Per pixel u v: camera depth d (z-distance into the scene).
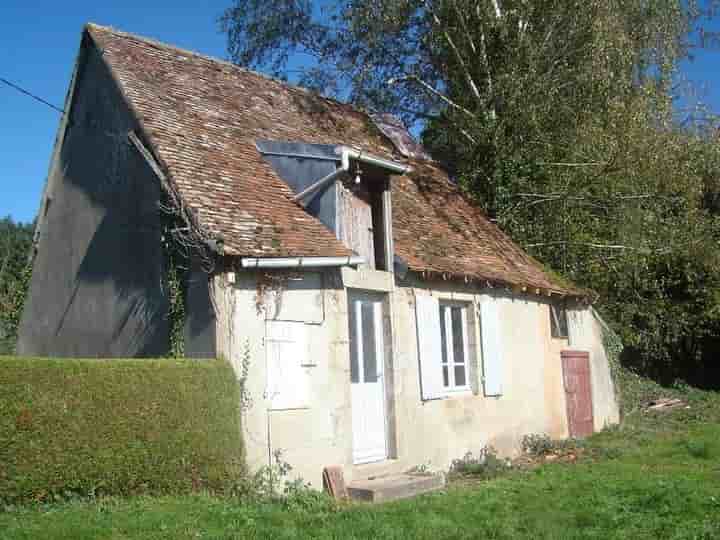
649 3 17.36
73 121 12.98
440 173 18.78
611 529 7.21
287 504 8.25
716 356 23.48
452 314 13.55
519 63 17.83
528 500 8.55
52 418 7.37
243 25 21.39
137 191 11.06
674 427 16.92
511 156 17.92
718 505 7.89
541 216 17.84
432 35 18.81
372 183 12.09
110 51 12.56
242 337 9.12
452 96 19.66
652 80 17.27
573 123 17.55
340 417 10.20
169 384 8.25
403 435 11.52
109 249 11.56
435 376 12.40
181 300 9.68
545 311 16.05
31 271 13.91
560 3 17.22
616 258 17.91
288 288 9.80
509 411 14.25
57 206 13.24
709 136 18.27
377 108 19.47
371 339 11.53
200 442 8.39
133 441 7.89
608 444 14.45
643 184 17.41
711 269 19.62
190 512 7.45
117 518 7.04
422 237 13.67
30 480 7.18
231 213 9.88
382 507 8.42
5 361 7.15
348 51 19.28
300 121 15.24
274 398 9.37
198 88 13.53
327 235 10.67
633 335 19.91
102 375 7.76
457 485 10.95
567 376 16.34
